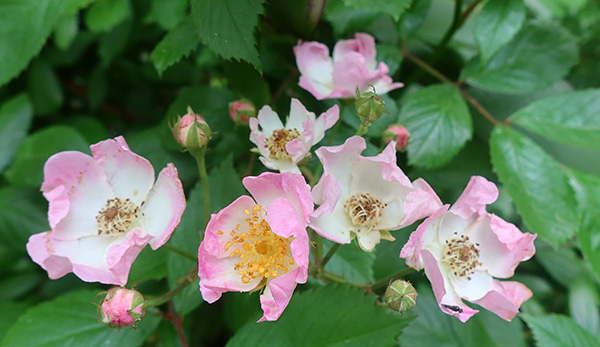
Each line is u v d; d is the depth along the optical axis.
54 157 0.31
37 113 0.40
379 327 0.30
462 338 0.34
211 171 0.34
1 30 0.32
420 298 0.35
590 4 0.43
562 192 0.34
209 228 0.29
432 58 0.37
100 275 0.30
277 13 0.34
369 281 0.33
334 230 0.31
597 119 0.35
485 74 0.36
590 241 0.34
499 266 0.31
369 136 0.34
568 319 0.34
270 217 0.28
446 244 0.32
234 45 0.30
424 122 0.34
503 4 0.34
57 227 0.31
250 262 0.30
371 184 0.31
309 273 0.31
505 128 0.35
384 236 0.31
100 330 0.33
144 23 0.39
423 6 0.36
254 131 0.32
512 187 0.34
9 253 0.38
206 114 0.35
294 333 0.31
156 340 0.37
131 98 0.44
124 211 0.32
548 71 0.36
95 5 0.37
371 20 0.35
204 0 0.30
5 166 0.39
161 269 0.34
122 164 0.32
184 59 0.41
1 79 0.32
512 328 0.34
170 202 0.31
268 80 0.37
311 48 0.35
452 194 0.36
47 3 0.32
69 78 0.43
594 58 0.44
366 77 0.34
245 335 0.31
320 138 0.32
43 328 0.33
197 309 0.37
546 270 0.38
